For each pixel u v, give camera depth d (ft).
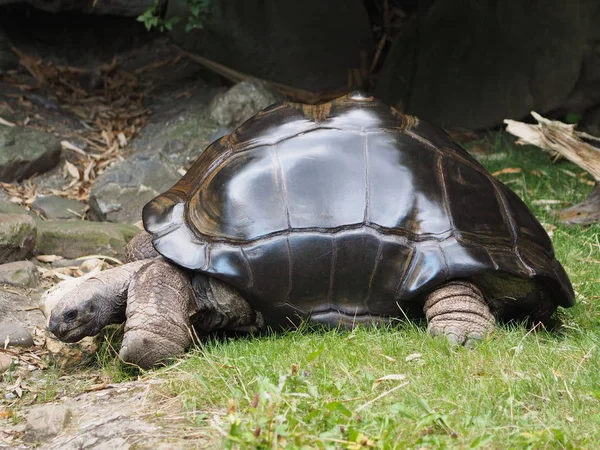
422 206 17.99
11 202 28.17
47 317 19.39
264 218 17.81
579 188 29.89
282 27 41.19
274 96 37.24
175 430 13.76
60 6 40.34
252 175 18.34
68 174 31.78
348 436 12.55
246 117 36.06
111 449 13.42
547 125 25.31
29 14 41.37
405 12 46.14
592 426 13.26
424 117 40.81
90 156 33.60
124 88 39.93
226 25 40.83
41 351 19.21
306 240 17.60
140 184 28.73
